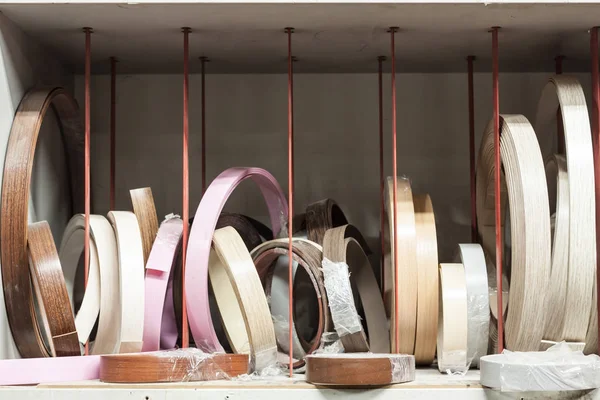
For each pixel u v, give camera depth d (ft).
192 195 8.63
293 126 8.66
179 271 7.16
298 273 8.14
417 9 6.25
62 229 8.11
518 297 6.19
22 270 6.23
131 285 6.35
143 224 6.91
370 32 6.91
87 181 6.52
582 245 6.09
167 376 5.76
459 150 8.64
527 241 6.12
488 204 7.65
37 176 7.32
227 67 8.35
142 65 8.24
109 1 6.08
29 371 5.88
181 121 8.66
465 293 6.55
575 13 6.33
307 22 6.62
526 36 7.05
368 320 7.49
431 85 8.68
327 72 8.62
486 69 8.50
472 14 6.37
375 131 8.64
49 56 7.71
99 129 8.64
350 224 7.91
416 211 7.04
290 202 6.44
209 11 6.29
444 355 6.43
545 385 5.40
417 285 6.63
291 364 6.23
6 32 6.48
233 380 5.92
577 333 6.23
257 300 6.26
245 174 6.91
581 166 6.13
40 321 6.81
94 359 6.13
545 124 8.00
